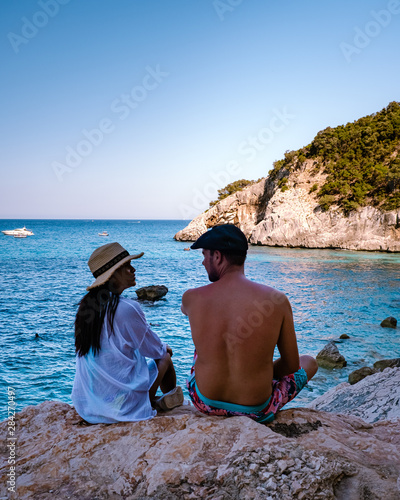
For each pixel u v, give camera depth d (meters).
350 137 84.25
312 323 22.12
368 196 72.62
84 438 2.44
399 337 19.06
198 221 101.94
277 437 2.22
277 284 36.97
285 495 1.82
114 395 2.68
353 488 1.94
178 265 52.69
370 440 2.43
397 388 5.41
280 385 2.67
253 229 82.75
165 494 1.90
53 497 1.99
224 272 2.52
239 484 1.89
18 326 21.08
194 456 2.12
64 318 23.05
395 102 90.75
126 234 146.62
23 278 39.91
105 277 2.66
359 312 25.14
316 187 80.31
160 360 2.98
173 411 2.98
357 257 58.94
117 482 2.05
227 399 2.50
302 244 73.94
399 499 1.86
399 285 36.16
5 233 127.00
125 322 2.70
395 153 79.06
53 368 15.03
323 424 2.60
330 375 14.05
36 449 2.41
